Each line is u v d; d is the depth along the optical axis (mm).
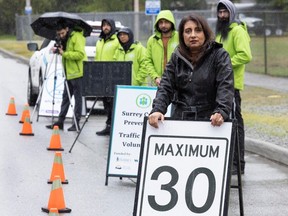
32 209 15609
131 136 17844
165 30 19781
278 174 19312
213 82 12562
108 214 15266
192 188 11742
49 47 32156
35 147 23469
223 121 11812
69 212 15406
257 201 16406
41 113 30016
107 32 26641
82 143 24438
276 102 32625
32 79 34906
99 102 36125
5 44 96625
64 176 18188
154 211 11789
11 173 19281
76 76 26594
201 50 12516
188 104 12719
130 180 18672
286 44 51438
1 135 26031
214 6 101688
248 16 59031
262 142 22172
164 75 12781
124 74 22047
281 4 84688
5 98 38312
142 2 100812
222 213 11578
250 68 48188
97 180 18562
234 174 18828
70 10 119875
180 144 11914
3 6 131625
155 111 12328
